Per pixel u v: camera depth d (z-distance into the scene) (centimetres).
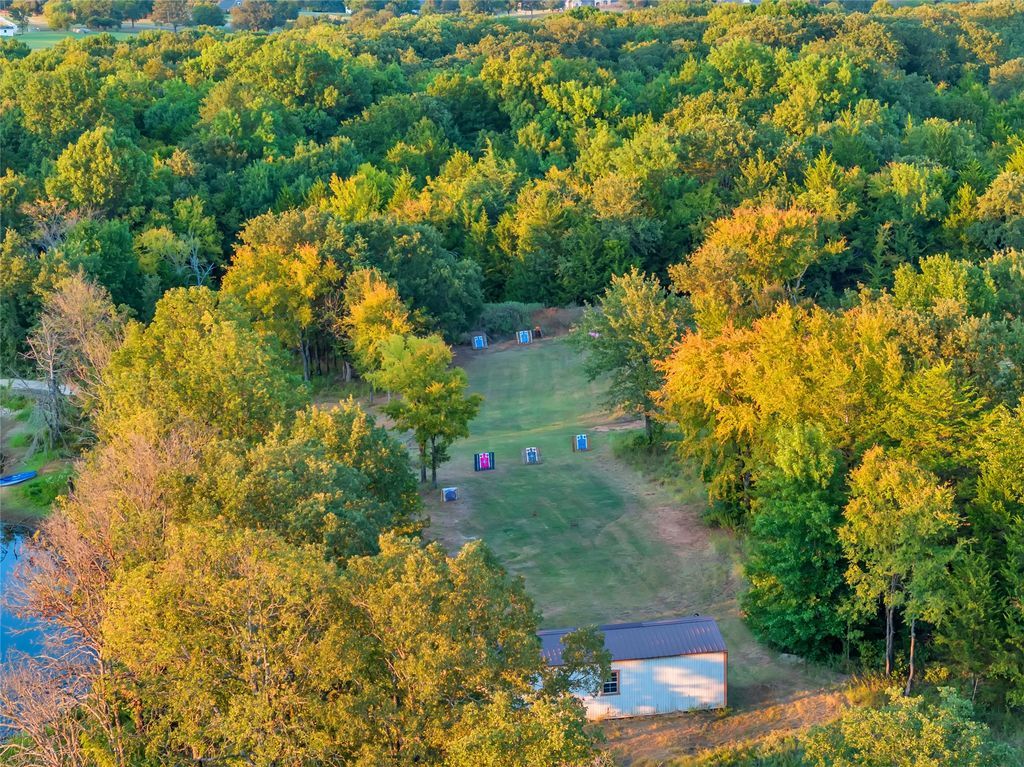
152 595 3647
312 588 3541
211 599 3594
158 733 3766
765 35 19338
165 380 6406
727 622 5662
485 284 12662
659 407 7931
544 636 4950
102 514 4500
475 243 12581
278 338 9519
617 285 8181
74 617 4366
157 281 11094
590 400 9712
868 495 4944
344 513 4541
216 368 6350
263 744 3481
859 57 16850
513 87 16750
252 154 14850
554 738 3114
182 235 12275
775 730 4659
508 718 3247
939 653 5088
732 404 6450
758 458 6228
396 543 3744
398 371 7650
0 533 7138
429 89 17375
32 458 8362
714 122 13325
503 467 8150
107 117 14688
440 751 3444
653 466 7912
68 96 14375
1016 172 12544
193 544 3766
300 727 3500
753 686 5066
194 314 7375
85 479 5138
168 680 3756
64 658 4456
